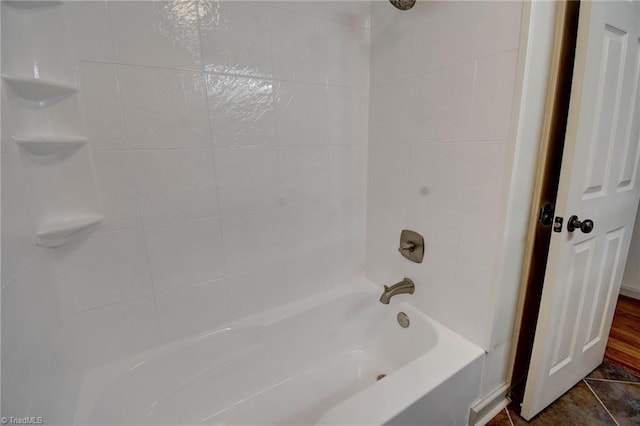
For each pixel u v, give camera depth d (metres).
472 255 1.13
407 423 0.92
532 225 1.08
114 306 1.10
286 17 1.23
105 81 0.95
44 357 0.79
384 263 1.60
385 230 1.55
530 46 0.87
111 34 0.94
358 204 1.63
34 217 0.85
